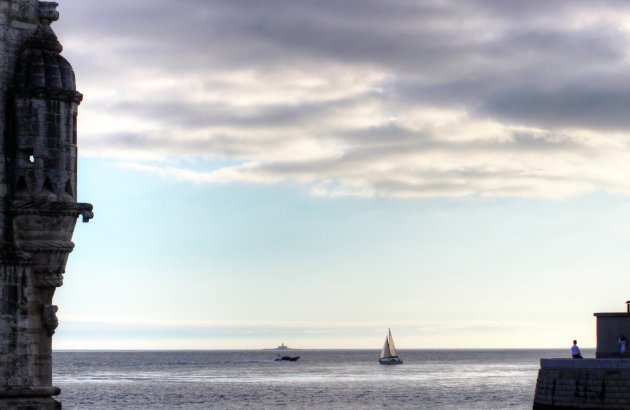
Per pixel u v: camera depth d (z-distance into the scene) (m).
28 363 57.66
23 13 58.56
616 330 122.50
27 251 57.59
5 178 57.47
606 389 111.12
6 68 57.72
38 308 58.12
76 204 58.44
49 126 57.91
